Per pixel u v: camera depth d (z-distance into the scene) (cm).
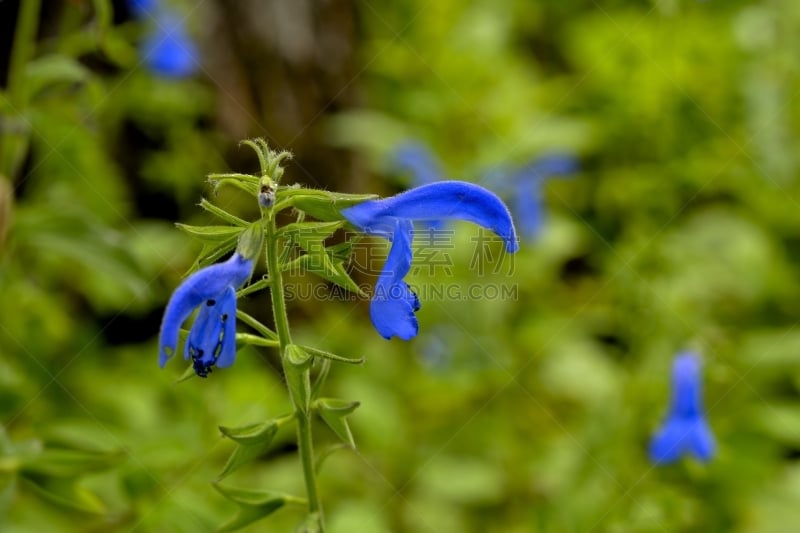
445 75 94
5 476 55
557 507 65
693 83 88
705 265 85
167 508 60
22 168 77
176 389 66
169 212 92
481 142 90
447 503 71
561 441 74
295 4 89
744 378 77
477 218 48
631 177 87
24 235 61
